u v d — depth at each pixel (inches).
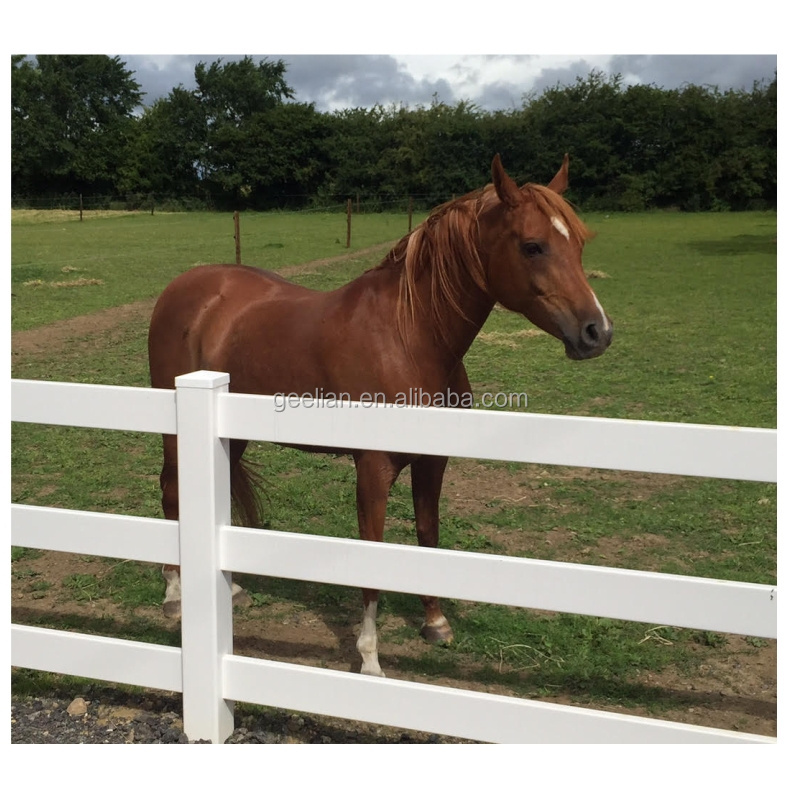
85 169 1846.7
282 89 2042.3
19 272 564.1
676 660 121.3
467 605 139.9
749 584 77.5
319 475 203.0
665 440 78.0
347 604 140.8
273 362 124.6
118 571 153.8
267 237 903.7
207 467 92.5
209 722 98.3
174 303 140.6
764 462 75.4
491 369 308.3
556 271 107.7
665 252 731.4
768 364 307.4
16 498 188.4
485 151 1505.9
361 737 102.4
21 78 1802.4
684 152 1398.9
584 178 1462.8
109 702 109.8
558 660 121.5
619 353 331.6
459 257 114.9
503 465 208.8
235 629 131.7
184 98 1872.5
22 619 135.8
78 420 99.3
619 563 151.3
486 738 88.0
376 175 1625.2
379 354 115.6
